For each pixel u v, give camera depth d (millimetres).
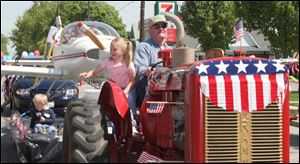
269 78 4691
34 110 7863
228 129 4633
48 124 7844
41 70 10484
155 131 5391
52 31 14914
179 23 6762
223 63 4656
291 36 23766
